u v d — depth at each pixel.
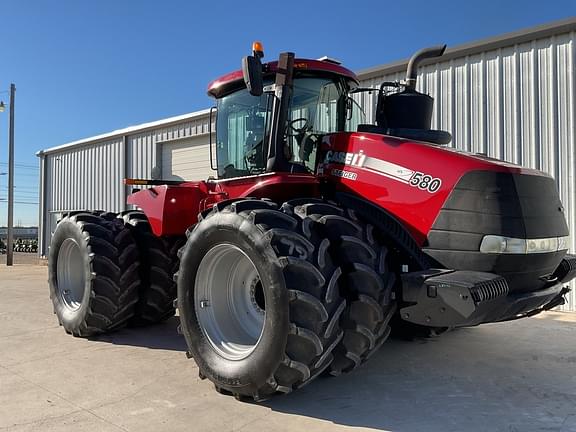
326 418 3.16
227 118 4.57
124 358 4.50
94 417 3.20
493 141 7.66
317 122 4.20
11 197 18.66
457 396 3.55
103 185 15.65
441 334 5.35
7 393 3.64
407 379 3.92
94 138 15.75
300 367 3.05
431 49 4.27
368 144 3.70
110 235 5.14
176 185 5.00
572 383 3.84
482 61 7.78
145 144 14.34
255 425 3.05
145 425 3.07
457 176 3.28
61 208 17.41
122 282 5.09
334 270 3.14
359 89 4.59
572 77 6.94
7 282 10.92
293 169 4.00
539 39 7.23
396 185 3.50
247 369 3.24
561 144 7.05
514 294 3.25
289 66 3.87
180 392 3.62
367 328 3.21
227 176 4.57
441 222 3.29
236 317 3.75
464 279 2.98
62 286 5.61
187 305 3.71
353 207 3.67
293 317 3.03
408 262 3.39
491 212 3.17
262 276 3.16
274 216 3.28
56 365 4.30
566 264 3.78
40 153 18.11
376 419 3.15
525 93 7.37
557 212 3.58
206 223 3.58
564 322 6.20
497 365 4.30
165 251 5.37
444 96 8.16
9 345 4.98
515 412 3.26
